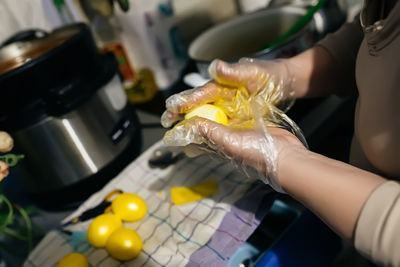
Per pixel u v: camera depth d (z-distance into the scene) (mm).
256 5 923
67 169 608
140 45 806
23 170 608
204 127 458
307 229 557
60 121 569
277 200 595
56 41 658
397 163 391
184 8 939
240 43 796
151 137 743
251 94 545
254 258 535
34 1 822
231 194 551
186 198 570
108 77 623
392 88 384
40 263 548
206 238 508
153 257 509
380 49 405
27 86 535
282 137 459
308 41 636
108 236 536
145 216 570
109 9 781
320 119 632
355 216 366
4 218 627
